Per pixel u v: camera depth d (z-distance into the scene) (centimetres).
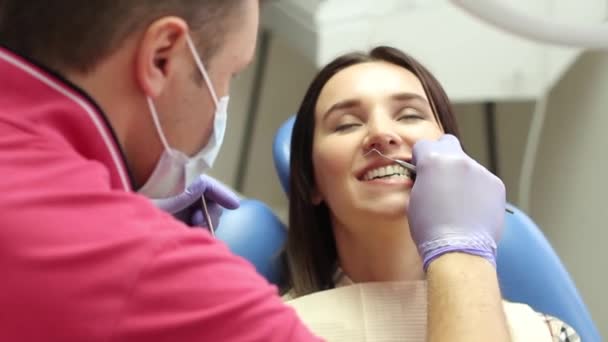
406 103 108
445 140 96
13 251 51
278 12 186
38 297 51
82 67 60
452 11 167
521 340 97
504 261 126
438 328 69
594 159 169
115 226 54
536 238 129
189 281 54
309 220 119
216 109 68
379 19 169
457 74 170
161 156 68
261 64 217
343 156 104
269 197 231
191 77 64
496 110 206
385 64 114
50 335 51
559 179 184
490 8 112
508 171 206
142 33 60
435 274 77
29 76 58
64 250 52
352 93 108
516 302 120
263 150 227
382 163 102
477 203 85
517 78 171
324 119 111
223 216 131
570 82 177
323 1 171
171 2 60
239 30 65
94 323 51
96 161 60
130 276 52
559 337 103
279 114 226
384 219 101
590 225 172
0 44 61
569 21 113
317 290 115
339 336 100
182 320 53
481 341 66
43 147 56
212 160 74
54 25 59
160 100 64
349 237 111
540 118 178
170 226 57
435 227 83
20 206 52
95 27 59
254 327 55
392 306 102
